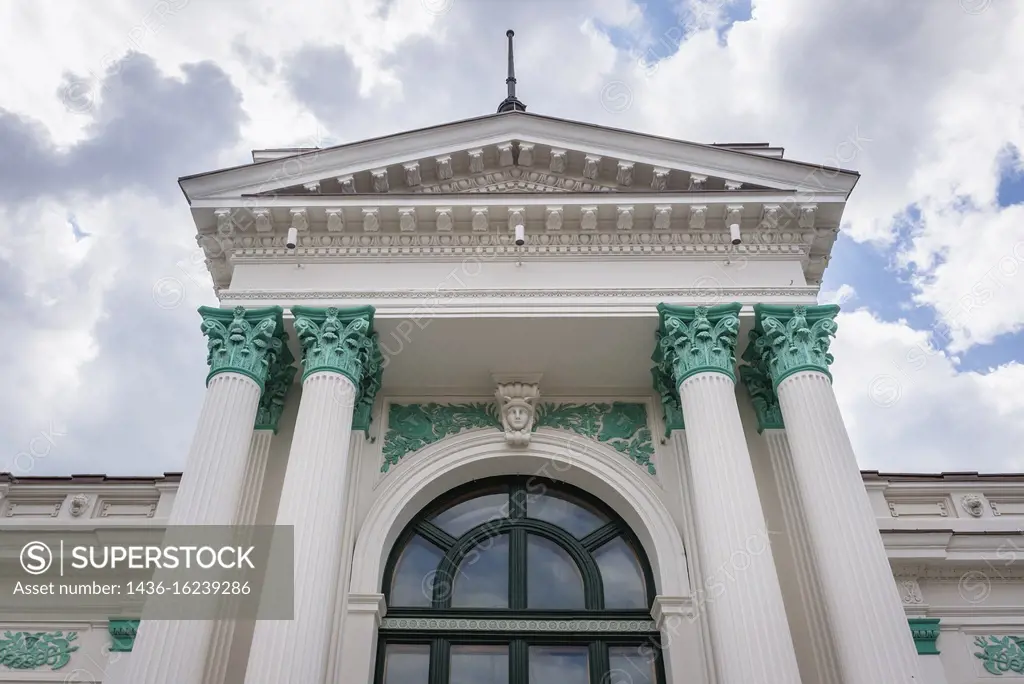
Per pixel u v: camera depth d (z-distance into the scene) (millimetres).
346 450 13805
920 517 16047
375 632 14016
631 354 15992
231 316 14898
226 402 13805
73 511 15953
